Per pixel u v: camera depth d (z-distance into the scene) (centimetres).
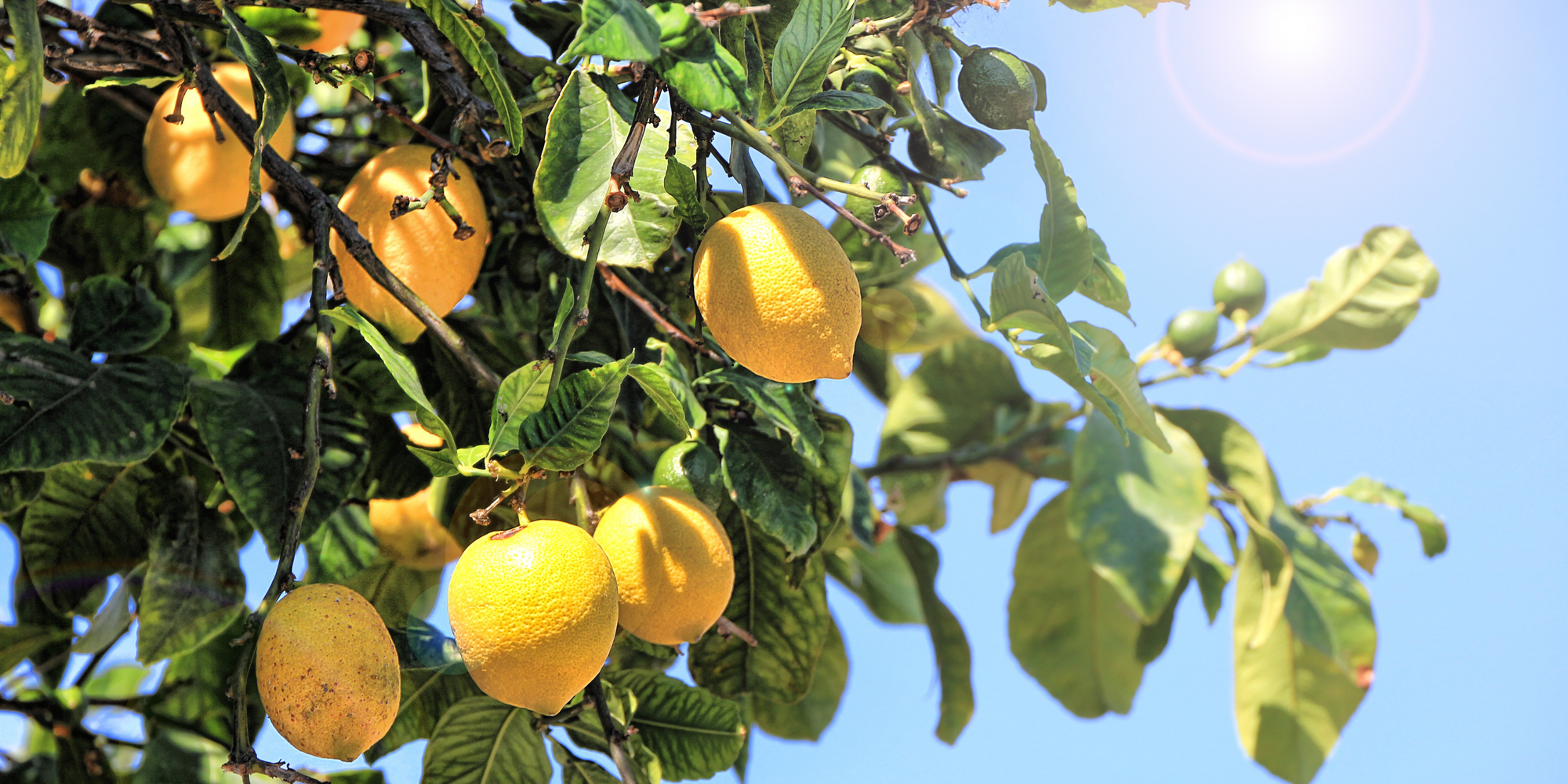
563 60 110
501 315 147
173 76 132
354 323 117
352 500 141
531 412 117
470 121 127
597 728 135
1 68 120
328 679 113
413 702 143
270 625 114
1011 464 212
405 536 142
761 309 117
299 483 130
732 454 133
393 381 141
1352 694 199
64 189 148
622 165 116
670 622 123
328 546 140
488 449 118
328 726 114
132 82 131
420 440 142
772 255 117
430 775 136
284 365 137
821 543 136
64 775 149
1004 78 129
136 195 149
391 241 128
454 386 142
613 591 117
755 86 125
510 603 114
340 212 126
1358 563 196
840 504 136
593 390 117
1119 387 130
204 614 138
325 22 141
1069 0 133
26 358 131
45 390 129
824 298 117
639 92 126
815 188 121
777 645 146
